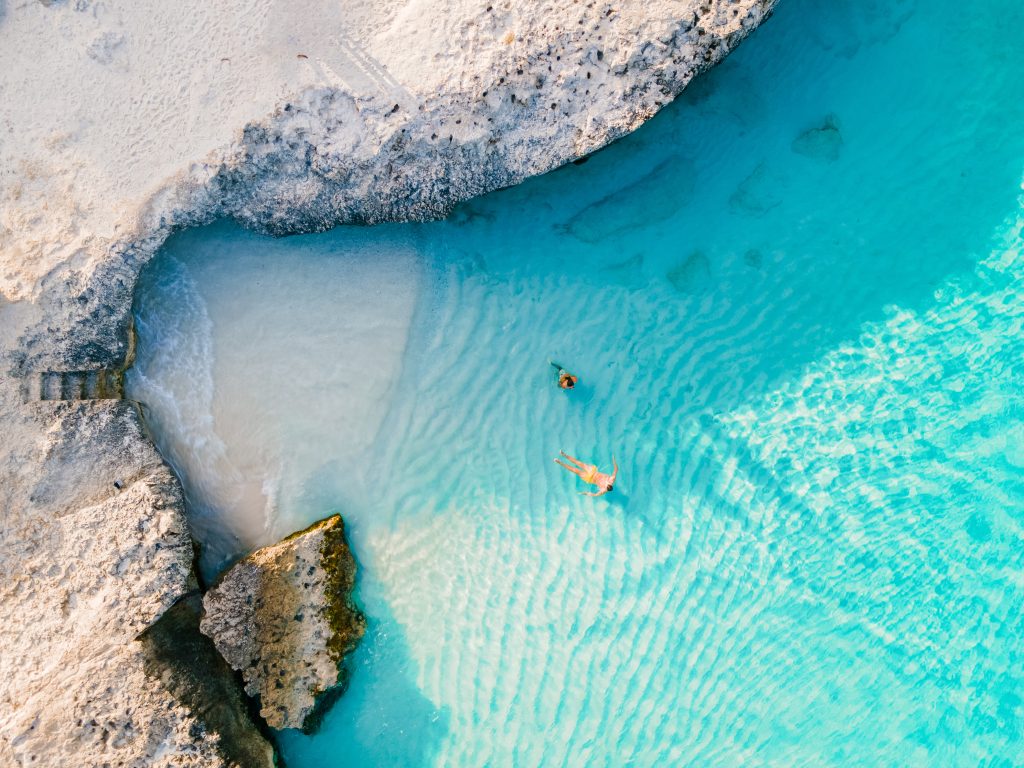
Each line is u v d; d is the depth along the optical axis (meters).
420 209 7.54
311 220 7.49
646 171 7.81
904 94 7.77
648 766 7.71
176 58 6.93
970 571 7.81
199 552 7.70
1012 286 7.79
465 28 6.81
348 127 6.97
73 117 6.99
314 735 7.70
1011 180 7.75
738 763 7.70
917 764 7.71
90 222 7.05
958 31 7.73
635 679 7.75
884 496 7.83
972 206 7.79
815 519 7.82
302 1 6.87
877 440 7.82
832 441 7.83
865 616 7.82
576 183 7.80
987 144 7.76
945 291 7.81
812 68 7.73
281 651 7.45
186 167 6.98
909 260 7.82
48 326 7.12
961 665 7.78
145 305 7.59
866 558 7.82
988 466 7.81
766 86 7.73
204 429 7.80
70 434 7.23
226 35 6.89
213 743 6.88
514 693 7.80
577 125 7.05
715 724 7.72
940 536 7.81
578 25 6.74
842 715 7.75
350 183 7.21
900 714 7.75
